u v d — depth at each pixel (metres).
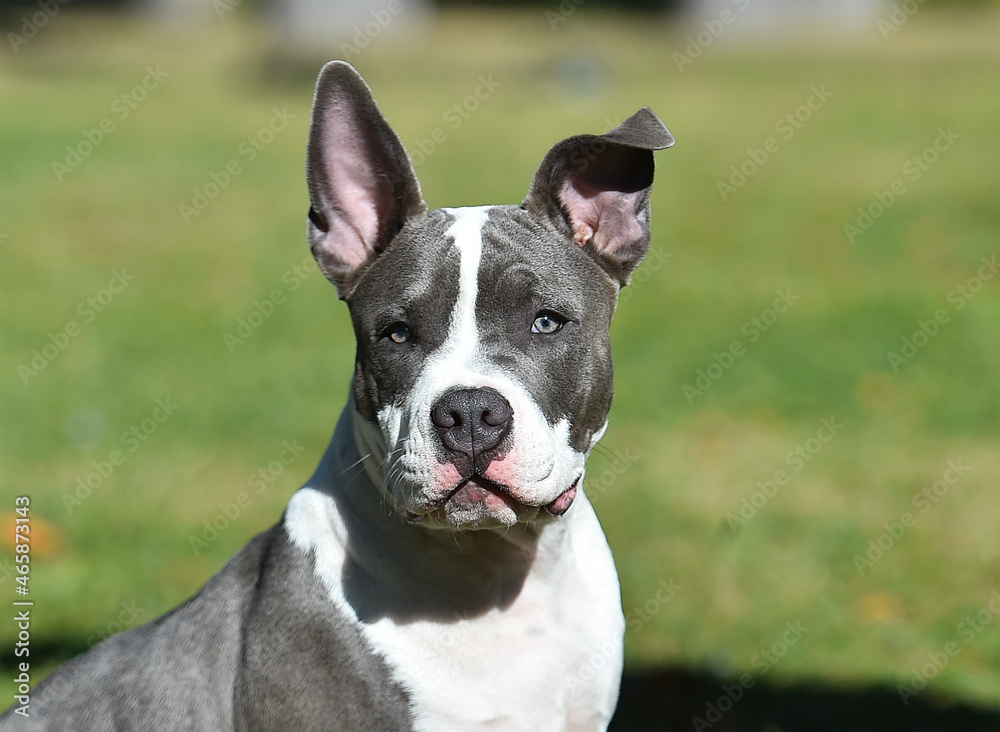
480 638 5.95
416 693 5.82
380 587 5.93
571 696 6.11
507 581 6.00
